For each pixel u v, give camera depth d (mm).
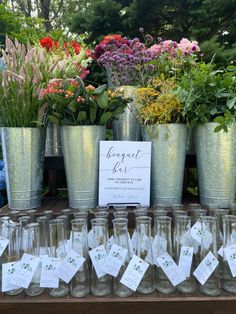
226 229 737
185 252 733
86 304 675
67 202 1000
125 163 880
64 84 873
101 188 874
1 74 880
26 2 6617
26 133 848
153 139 877
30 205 885
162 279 724
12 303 676
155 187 892
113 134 1036
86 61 1096
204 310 675
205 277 701
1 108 878
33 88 866
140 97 922
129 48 1065
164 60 1082
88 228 825
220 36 4234
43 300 678
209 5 3949
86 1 6637
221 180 854
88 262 751
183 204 941
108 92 872
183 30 4457
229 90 851
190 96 845
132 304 672
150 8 4172
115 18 4102
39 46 1080
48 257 726
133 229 844
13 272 708
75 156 844
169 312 674
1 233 765
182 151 881
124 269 713
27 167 862
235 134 841
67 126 839
